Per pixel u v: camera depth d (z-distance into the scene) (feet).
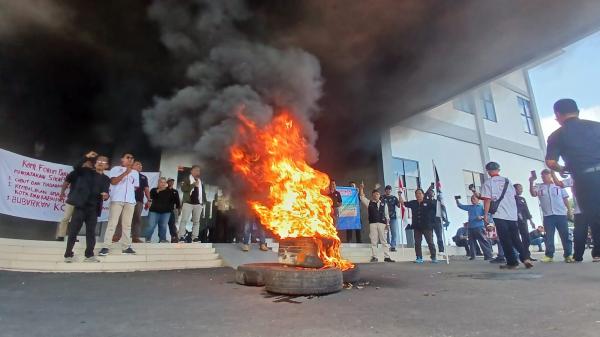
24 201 28.14
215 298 12.67
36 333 8.08
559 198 26.13
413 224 31.63
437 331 7.94
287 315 9.84
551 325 8.16
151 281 17.34
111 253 23.56
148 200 27.58
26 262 20.86
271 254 27.53
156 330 8.33
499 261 28.63
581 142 12.29
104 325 8.80
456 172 55.52
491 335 7.50
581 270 19.16
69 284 15.92
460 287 14.48
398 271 21.74
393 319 9.18
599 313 9.22
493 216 21.75
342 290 14.35
